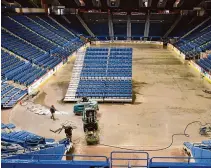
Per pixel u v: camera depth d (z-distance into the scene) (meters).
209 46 44.16
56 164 11.77
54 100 26.48
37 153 13.66
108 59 30.64
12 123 21.17
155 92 28.47
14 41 38.25
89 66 30.06
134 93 28.17
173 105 24.92
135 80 32.75
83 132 19.98
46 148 14.58
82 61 31.00
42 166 11.78
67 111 23.88
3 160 12.02
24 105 25.02
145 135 19.33
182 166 11.40
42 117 22.53
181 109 24.00
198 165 11.41
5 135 16.69
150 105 24.95
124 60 30.38
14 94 26.41
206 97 26.98
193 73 36.19
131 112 23.42
